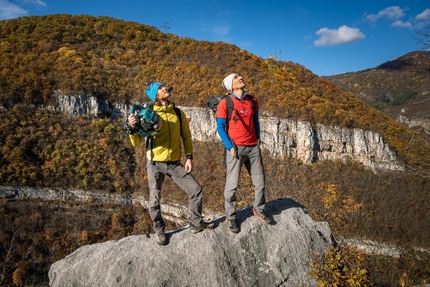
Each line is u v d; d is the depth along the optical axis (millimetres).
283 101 46875
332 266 3707
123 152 49125
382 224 33406
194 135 50812
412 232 32500
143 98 55656
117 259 3588
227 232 3883
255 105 3807
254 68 57406
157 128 3312
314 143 44594
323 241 4059
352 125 45688
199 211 3793
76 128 49188
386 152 42625
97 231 36469
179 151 3680
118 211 40156
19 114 45781
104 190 42844
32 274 27078
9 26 68250
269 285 3629
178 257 3594
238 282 3537
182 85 55000
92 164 44562
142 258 3578
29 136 43719
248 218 4109
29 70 51656
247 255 3730
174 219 38031
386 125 46094
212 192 34219
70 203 39562
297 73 60219
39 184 40000
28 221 34531
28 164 40938
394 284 6523
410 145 9328
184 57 64062
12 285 25328
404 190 36000
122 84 57562
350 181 40156
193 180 3725
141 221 38938
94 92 52719
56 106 49656
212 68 58750
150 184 3680
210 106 3947
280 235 3928
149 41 71375
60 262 3756
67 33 68438
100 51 64875
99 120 51188
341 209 22141
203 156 46500
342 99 54031
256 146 3887
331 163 43812
